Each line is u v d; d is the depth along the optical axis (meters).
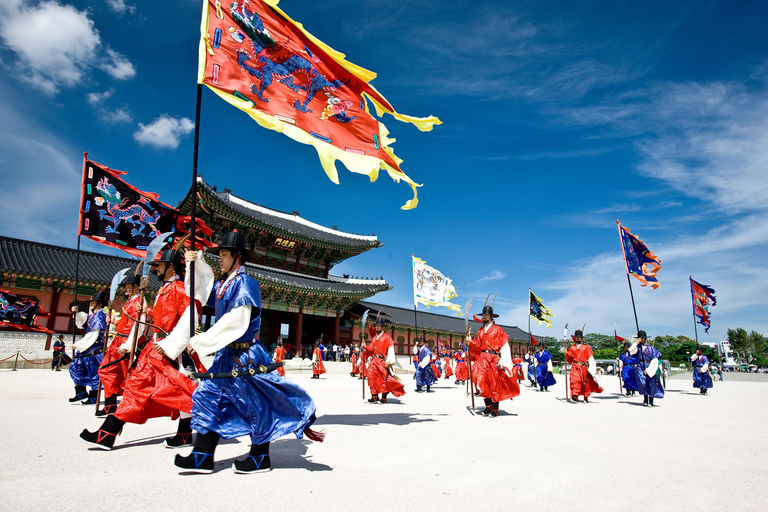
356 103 7.52
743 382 32.94
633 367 16.38
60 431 6.25
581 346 14.06
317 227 44.81
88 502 3.32
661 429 8.20
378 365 12.26
